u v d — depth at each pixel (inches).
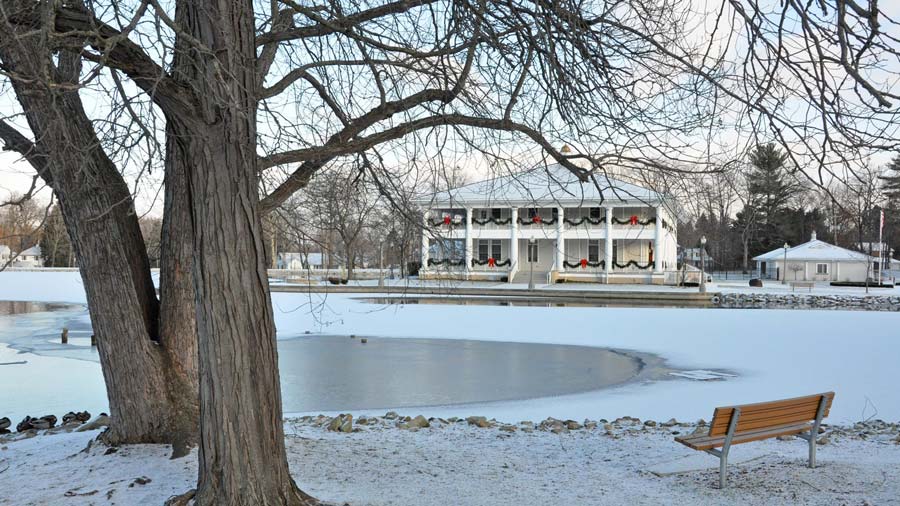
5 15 143.8
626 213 2108.8
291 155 250.2
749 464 287.3
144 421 290.2
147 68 177.2
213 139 185.3
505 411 456.4
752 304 1572.3
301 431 355.6
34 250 3654.0
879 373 599.5
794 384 550.3
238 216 190.5
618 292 1705.2
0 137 256.8
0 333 941.8
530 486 256.4
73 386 555.5
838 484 252.2
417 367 660.7
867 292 1847.9
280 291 1754.4
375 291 1672.0
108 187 277.0
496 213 2164.1
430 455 304.8
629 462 296.5
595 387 552.4
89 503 223.3
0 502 226.4
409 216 319.0
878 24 178.1
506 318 1137.4
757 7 227.3
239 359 192.1
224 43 183.9
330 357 727.1
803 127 221.9
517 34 256.4
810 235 2682.1
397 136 257.6
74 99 263.6
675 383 566.9
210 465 195.8
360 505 221.3
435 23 269.7
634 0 257.8
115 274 286.2
